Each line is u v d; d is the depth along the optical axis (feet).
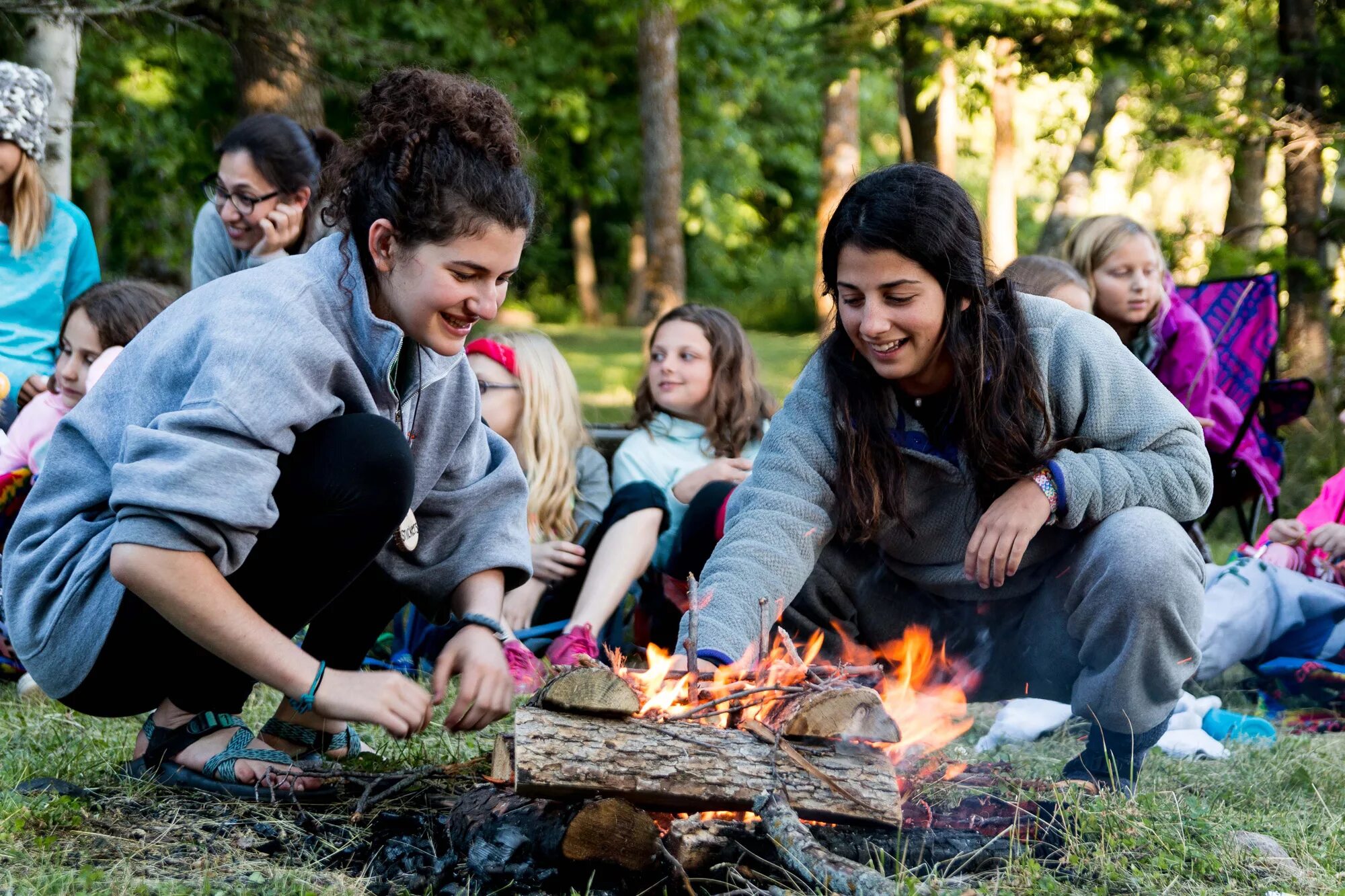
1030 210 72.95
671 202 51.24
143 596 7.14
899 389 9.29
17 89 15.08
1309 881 7.70
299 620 8.07
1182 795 9.33
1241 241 28.09
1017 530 8.72
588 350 57.72
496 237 7.36
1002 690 10.37
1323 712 12.91
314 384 7.54
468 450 8.80
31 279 15.46
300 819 8.13
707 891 7.09
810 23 30.27
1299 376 23.00
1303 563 14.46
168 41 26.86
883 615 10.28
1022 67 27.07
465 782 8.68
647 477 15.17
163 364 7.60
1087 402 9.13
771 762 7.30
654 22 49.57
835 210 8.69
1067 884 7.35
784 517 9.09
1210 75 25.30
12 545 8.09
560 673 7.34
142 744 8.91
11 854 7.22
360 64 26.14
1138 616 8.66
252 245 15.31
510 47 48.44
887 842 7.50
